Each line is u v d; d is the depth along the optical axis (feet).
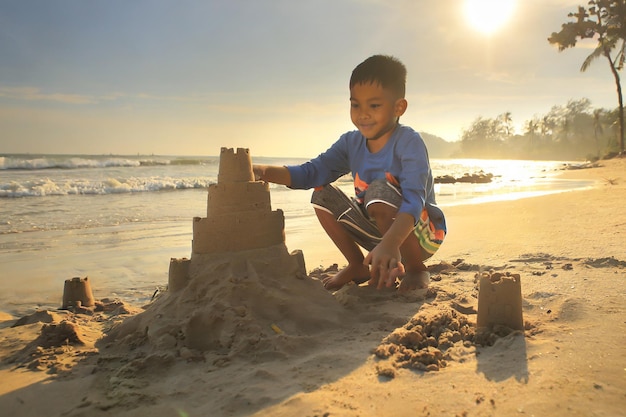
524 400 5.25
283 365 6.55
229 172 8.44
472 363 6.34
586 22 116.06
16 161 80.33
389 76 9.27
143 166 106.42
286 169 10.59
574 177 71.15
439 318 7.73
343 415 5.07
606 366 5.99
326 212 10.39
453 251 15.44
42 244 20.84
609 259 12.26
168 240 21.91
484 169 135.85
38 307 12.10
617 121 156.76
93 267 16.51
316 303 8.36
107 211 33.06
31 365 7.15
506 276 7.54
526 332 7.26
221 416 5.29
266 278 8.20
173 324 7.61
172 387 6.16
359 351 6.91
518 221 22.25
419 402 5.33
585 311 8.13
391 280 7.49
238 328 7.37
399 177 9.37
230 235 8.30
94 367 6.94
